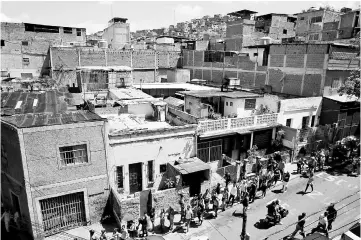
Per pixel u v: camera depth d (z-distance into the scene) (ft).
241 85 123.54
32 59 164.66
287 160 78.79
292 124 86.74
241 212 56.39
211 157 74.33
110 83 115.14
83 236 49.01
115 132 57.93
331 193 63.05
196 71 157.79
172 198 55.26
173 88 119.65
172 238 48.24
